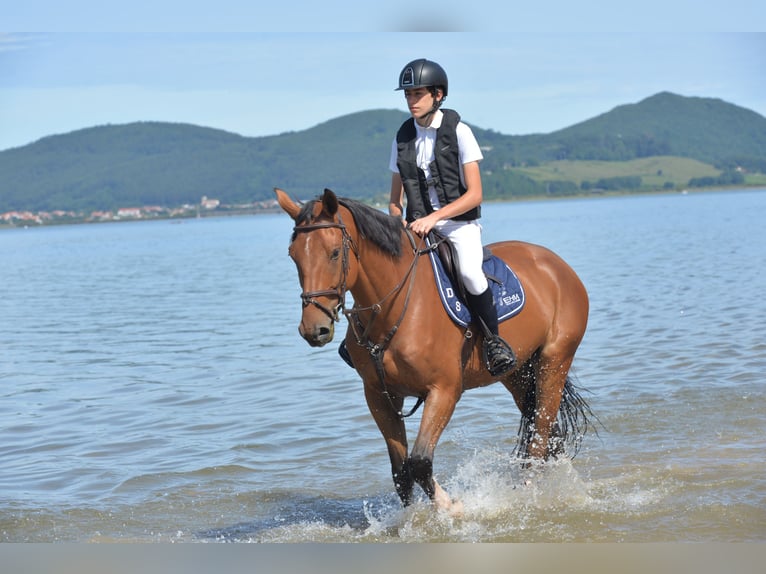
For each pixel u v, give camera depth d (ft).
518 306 19.86
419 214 18.93
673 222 195.42
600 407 29.71
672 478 22.15
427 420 17.67
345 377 37.27
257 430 28.99
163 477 24.30
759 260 84.28
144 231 474.08
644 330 45.21
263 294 80.69
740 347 38.50
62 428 30.53
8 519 20.98
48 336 57.06
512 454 22.47
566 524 19.22
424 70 18.08
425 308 17.79
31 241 367.45
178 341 51.62
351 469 24.57
